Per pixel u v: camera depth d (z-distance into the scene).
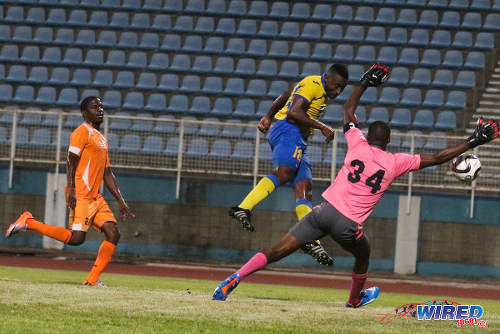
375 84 21.75
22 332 15.47
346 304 23.41
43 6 82.62
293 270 55.03
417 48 78.00
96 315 17.61
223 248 56.25
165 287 35.19
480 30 79.75
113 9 82.06
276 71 75.00
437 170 54.56
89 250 57.62
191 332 16.17
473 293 46.25
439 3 81.62
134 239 56.81
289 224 55.62
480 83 74.06
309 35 79.56
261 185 24.56
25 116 67.75
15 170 57.16
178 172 55.28
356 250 21.16
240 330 16.59
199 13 81.56
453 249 55.19
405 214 54.88
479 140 19.91
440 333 17.28
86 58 76.12
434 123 68.75
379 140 20.50
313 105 24.70
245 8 82.12
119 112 69.06
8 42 78.19
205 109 69.94
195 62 75.56
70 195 28.86
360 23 80.56
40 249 57.41
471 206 54.91
